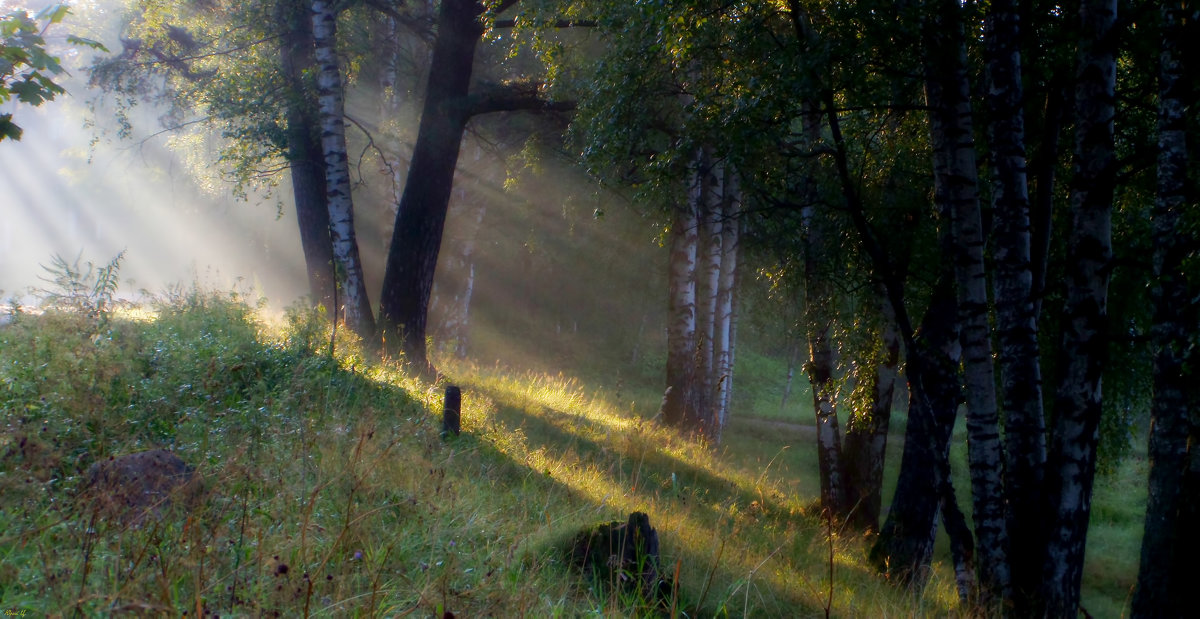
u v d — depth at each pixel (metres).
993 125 8.60
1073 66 8.95
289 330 12.47
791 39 9.95
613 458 12.25
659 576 6.43
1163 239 7.31
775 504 13.98
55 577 4.27
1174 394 7.24
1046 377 11.95
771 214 11.67
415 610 4.80
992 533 8.56
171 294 13.32
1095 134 8.04
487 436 10.42
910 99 10.65
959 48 8.98
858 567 11.11
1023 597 8.31
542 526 7.07
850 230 11.27
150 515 5.01
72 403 7.04
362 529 5.59
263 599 4.49
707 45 10.21
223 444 6.91
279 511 5.66
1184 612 7.07
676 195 11.45
